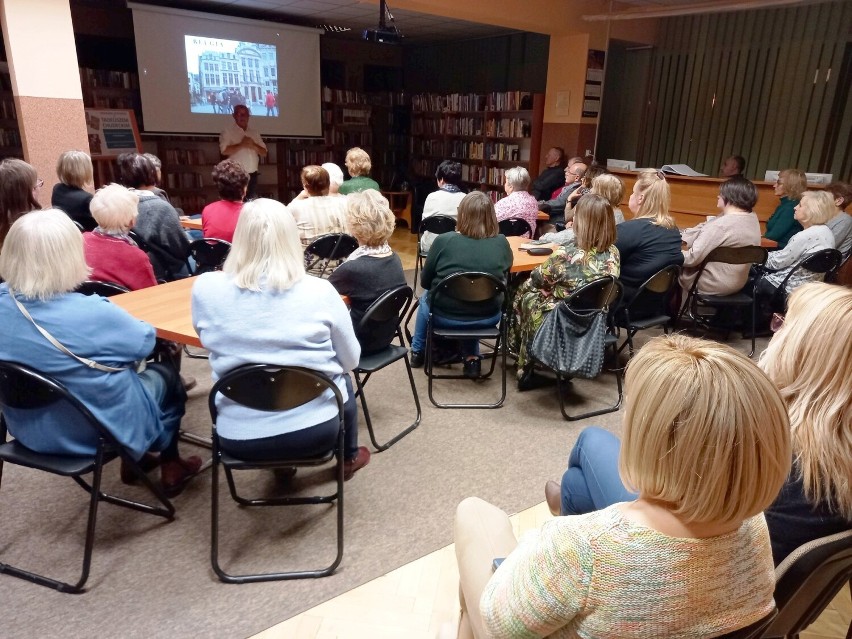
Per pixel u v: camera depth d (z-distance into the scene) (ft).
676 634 2.27
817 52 18.90
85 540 6.01
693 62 22.33
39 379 4.91
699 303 12.76
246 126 21.75
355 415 7.18
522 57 26.40
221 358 5.34
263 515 6.76
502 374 10.09
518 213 14.82
